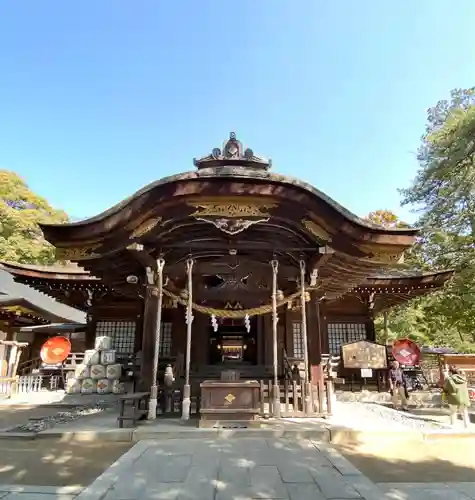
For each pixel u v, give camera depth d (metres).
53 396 14.88
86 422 8.74
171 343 16.33
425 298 22.80
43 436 7.34
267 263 10.85
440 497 4.51
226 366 15.12
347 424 8.08
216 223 8.55
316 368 10.04
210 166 9.20
